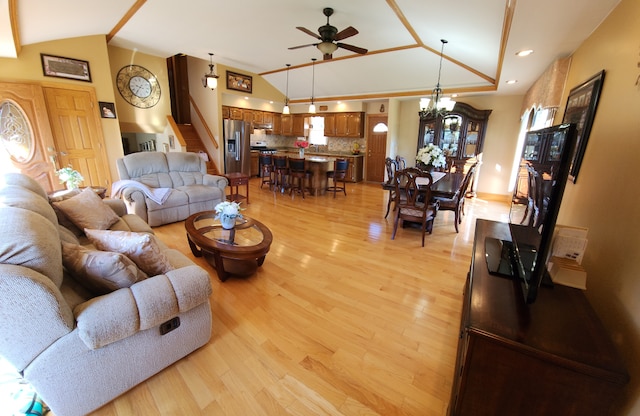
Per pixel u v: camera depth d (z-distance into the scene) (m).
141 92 5.81
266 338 1.93
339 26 4.12
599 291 1.44
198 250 3.09
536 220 1.50
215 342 1.88
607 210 1.51
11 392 1.42
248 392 1.53
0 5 2.84
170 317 1.54
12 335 1.12
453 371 1.69
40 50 4.19
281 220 4.57
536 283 1.15
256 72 7.37
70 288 1.45
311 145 9.12
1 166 4.08
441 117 6.28
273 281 2.67
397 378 1.64
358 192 6.96
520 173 2.23
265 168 6.91
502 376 1.02
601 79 1.94
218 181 4.66
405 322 2.13
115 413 1.39
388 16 3.58
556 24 2.28
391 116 6.86
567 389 0.94
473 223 4.61
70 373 1.27
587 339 0.99
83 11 3.56
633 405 1.01
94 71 4.72
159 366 1.59
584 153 2.07
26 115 4.14
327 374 1.65
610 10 1.95
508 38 2.70
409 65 5.38
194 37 4.85
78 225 2.32
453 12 2.97
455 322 2.14
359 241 3.75
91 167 4.86
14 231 1.16
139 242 1.58
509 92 5.71
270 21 4.11
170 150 6.35
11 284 1.07
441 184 4.12
